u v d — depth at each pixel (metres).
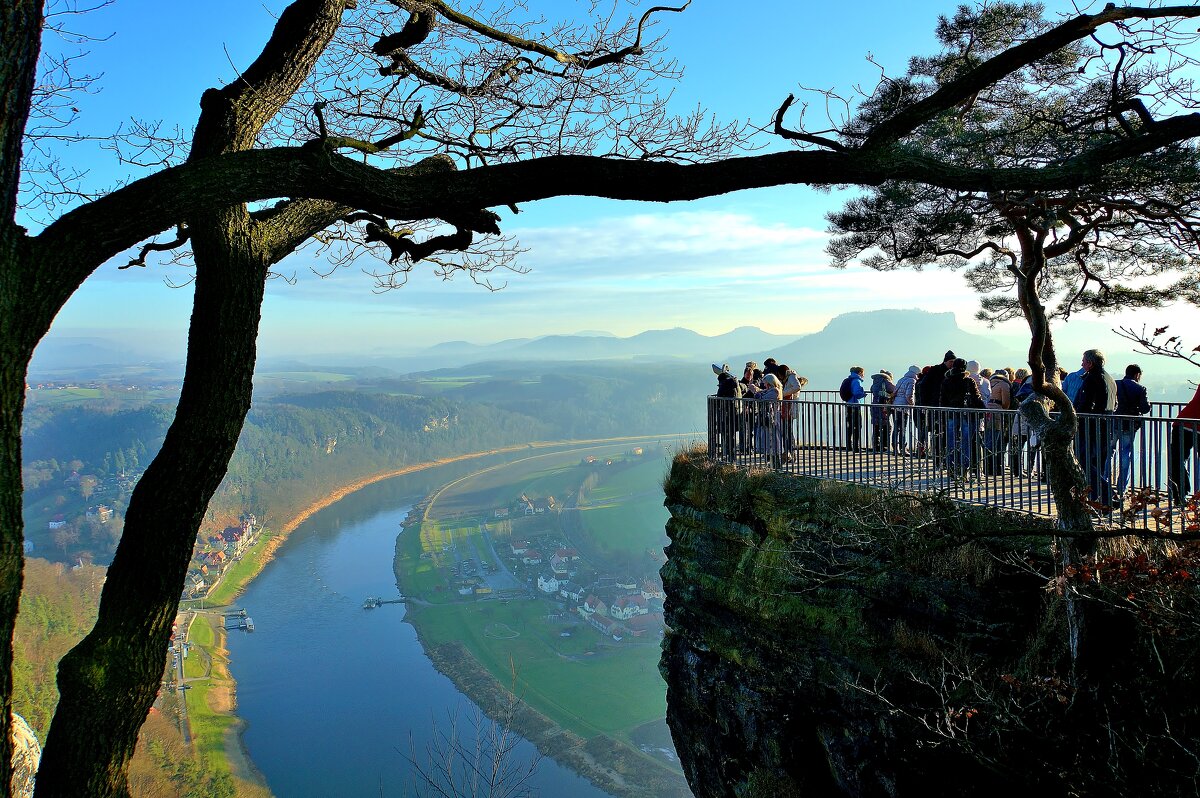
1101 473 8.72
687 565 12.46
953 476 10.02
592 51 5.75
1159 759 6.42
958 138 6.12
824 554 10.13
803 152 3.14
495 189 3.04
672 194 3.10
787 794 9.86
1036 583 8.18
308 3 3.98
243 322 3.74
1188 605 6.52
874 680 8.70
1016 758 7.15
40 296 2.71
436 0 4.93
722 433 13.70
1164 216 6.62
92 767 3.20
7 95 2.53
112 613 3.41
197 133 3.94
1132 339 4.65
